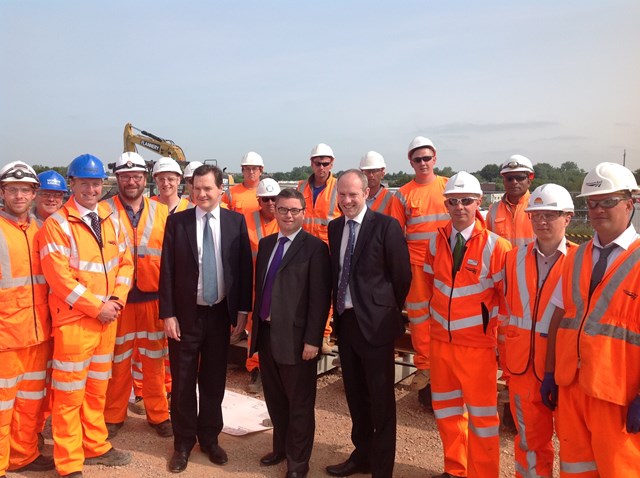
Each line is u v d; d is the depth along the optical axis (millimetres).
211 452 4387
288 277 3943
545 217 3293
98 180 4141
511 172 5164
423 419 5266
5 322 3842
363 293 3803
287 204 3918
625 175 2816
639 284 2705
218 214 4316
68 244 4020
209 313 4270
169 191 5770
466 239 3777
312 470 4273
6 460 3984
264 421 5141
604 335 2770
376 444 3867
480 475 3742
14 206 3910
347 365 4016
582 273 2947
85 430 4234
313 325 3912
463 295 3717
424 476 4191
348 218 3920
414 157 5660
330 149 6383
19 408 4078
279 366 4035
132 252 4727
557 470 4496
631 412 2689
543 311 3318
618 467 2754
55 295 4008
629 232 2863
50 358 4348
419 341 5469
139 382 5434
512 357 3479
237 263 4328
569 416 2992
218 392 4391
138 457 4465
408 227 5684
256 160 7188
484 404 3721
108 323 4164
